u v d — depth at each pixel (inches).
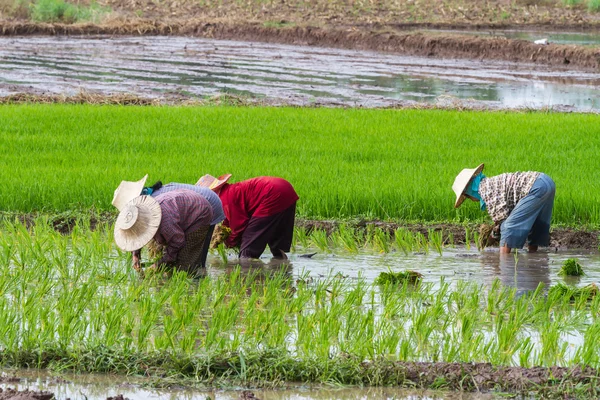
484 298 717.3
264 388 513.7
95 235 852.0
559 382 513.3
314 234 920.3
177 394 502.9
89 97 1836.9
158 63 2613.2
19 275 716.7
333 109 1726.1
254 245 826.2
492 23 3550.7
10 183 1020.5
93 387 510.3
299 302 655.8
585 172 1138.7
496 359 548.4
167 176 1065.5
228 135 1407.5
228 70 2486.5
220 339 567.5
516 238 867.4
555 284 770.2
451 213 1004.6
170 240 730.2
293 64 2659.9
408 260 863.1
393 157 1244.5
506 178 874.1
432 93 2114.9
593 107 1911.9
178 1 4028.1
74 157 1200.8
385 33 3122.5
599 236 941.2
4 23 3496.6
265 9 3836.1
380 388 515.8
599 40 3078.2
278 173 1103.0
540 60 2778.1
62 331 569.3
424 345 585.6
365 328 594.2
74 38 3339.1
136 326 613.3
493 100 2000.5
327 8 3838.6
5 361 538.3
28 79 2169.0
